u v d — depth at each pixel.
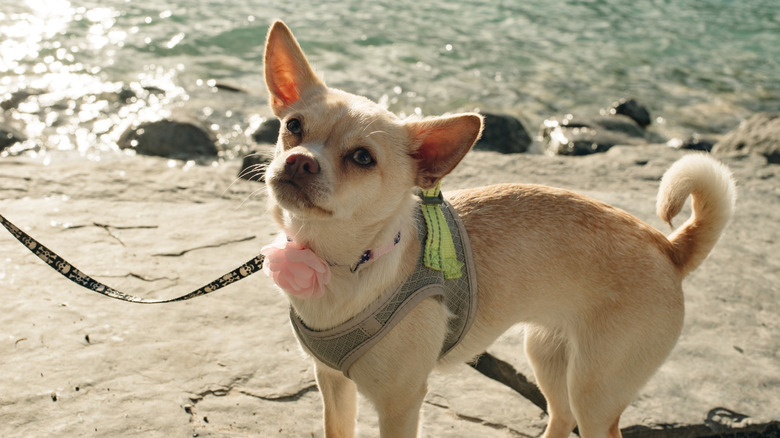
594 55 3.26
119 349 0.93
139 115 2.13
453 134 0.74
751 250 1.26
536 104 2.58
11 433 0.80
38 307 0.98
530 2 4.16
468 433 0.88
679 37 3.66
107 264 1.08
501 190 0.83
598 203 0.84
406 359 0.75
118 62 2.61
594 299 0.81
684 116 2.60
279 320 1.00
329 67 2.76
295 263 0.72
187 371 0.91
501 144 2.12
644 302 0.80
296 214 0.72
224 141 2.02
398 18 3.54
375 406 0.77
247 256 1.13
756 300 1.12
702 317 1.07
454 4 3.96
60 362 0.89
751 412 0.93
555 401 0.89
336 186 0.71
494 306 0.80
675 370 0.98
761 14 4.25
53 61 2.56
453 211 0.80
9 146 1.86
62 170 1.38
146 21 3.08
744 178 1.66
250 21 3.20
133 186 1.34
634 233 0.83
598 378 0.82
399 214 0.75
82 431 0.81
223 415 0.86
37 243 0.77
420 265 0.75
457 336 0.79
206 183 1.39
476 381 0.96
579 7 4.14
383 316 0.73
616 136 2.22
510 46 3.27
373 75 2.72
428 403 0.92
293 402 0.89
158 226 1.20
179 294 1.03
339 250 0.73
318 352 0.76
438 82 2.72
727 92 2.90
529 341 0.89
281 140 0.76
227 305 1.02
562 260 0.80
